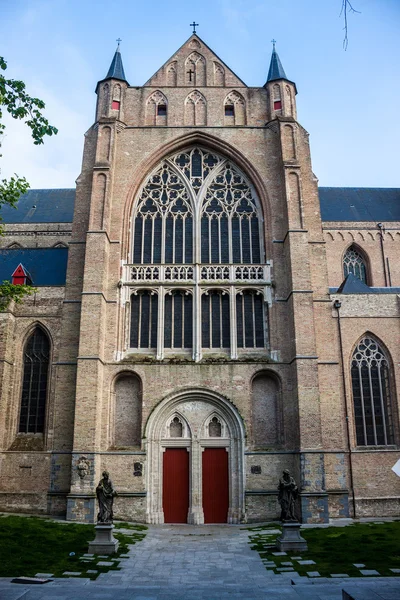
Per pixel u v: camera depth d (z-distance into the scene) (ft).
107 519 71.72
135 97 129.59
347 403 111.04
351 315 116.67
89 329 105.29
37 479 104.88
